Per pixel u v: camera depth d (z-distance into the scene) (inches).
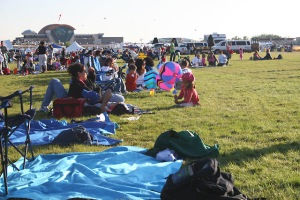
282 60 1549.0
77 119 403.5
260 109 445.4
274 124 360.8
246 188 205.5
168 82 543.2
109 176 223.6
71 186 199.6
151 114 427.5
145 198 190.2
